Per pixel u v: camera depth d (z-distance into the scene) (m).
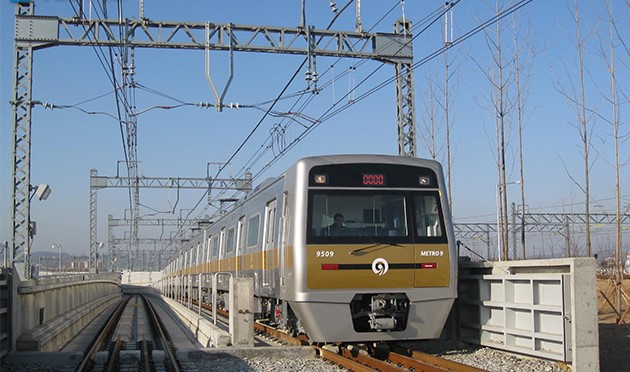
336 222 10.84
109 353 12.07
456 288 11.03
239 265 17.11
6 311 10.80
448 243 11.11
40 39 16.16
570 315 8.97
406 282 10.80
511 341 10.39
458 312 12.09
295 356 11.26
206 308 25.77
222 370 10.09
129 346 14.52
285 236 11.28
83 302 22.25
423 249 10.96
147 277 82.06
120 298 48.88
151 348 14.01
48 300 14.52
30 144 16.91
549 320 9.50
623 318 15.68
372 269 10.70
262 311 15.12
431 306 10.88
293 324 12.25
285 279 11.18
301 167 11.04
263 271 13.61
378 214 11.01
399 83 17.00
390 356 10.98
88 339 16.70
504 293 10.50
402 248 10.88
